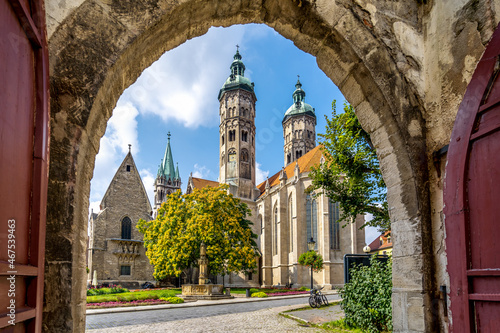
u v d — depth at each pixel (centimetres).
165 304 2066
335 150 1106
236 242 3203
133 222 4719
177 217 3111
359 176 1063
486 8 355
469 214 288
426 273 363
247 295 2791
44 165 199
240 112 6131
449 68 389
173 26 342
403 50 415
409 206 383
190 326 1195
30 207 191
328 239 4316
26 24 185
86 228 270
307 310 1545
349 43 398
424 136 401
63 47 256
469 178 291
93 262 4369
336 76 437
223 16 380
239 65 6456
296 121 6875
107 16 279
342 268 4316
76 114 254
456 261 295
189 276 4644
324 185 1188
